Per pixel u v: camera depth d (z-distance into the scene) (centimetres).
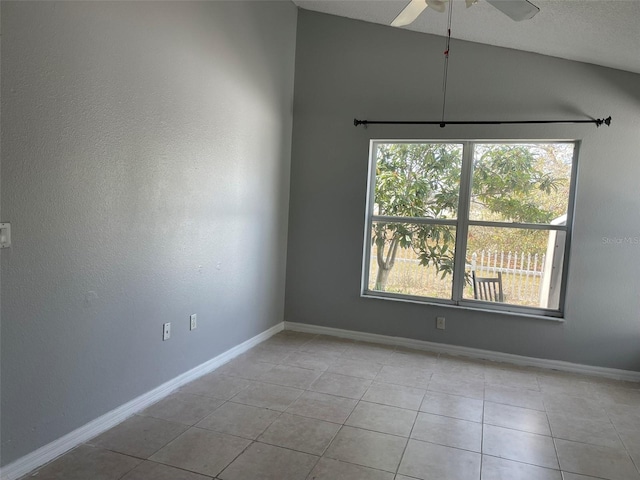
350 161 417
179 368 303
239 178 352
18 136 187
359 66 409
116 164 238
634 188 347
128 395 260
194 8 288
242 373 333
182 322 301
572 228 363
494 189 389
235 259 356
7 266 188
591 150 354
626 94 345
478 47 376
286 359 366
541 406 296
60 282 212
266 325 417
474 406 292
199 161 304
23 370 199
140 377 268
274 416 268
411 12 240
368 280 431
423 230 411
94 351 235
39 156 197
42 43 194
